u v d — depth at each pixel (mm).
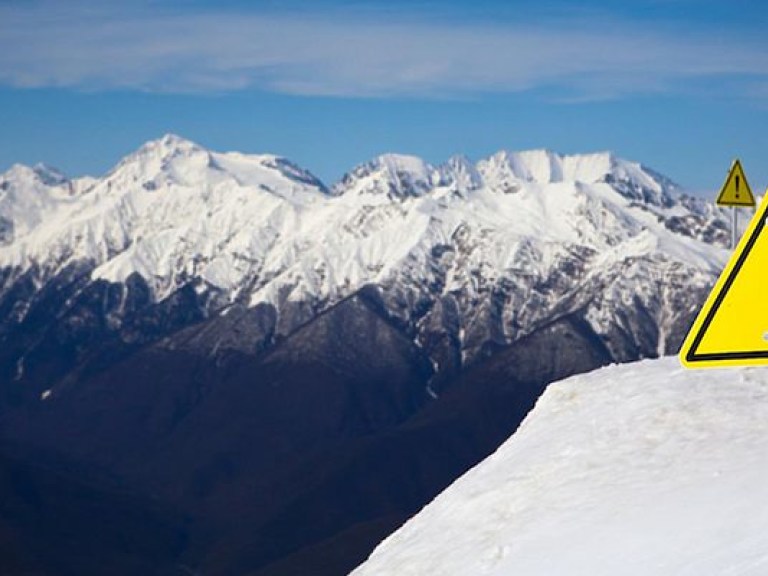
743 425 40719
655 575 30141
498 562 35594
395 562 40531
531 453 44500
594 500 37344
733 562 29219
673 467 38250
